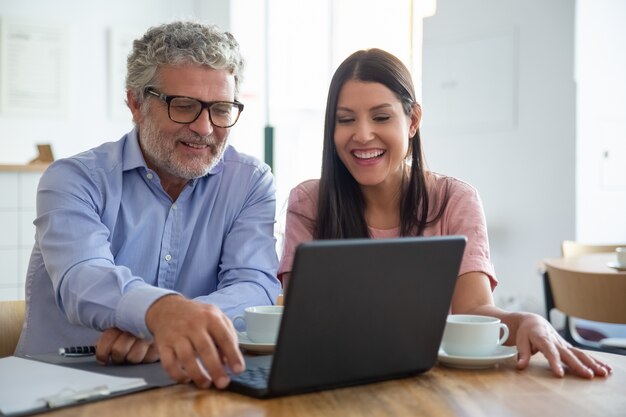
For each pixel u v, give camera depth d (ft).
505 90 16.69
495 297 16.81
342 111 5.55
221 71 5.63
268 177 6.56
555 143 15.96
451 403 3.35
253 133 20.21
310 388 3.46
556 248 16.05
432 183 6.08
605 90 16.20
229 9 19.90
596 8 15.94
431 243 3.59
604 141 16.22
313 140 20.01
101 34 20.04
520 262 16.70
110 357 4.17
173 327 3.66
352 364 3.53
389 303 3.56
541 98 16.14
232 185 6.33
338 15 18.94
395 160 5.56
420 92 18.20
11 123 19.15
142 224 6.00
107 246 5.36
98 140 20.04
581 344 10.10
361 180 5.57
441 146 18.02
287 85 20.02
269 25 20.16
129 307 4.00
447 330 4.11
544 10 15.98
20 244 12.70
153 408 3.24
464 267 5.44
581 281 8.77
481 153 17.22
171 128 5.61
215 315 3.67
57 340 5.73
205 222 6.20
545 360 4.27
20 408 3.16
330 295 3.34
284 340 3.28
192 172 5.76
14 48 19.13
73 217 5.36
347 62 5.56
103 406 3.27
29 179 12.71
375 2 18.03
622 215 16.72
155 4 20.70
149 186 6.04
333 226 5.82
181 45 5.53
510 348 4.25
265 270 6.07
